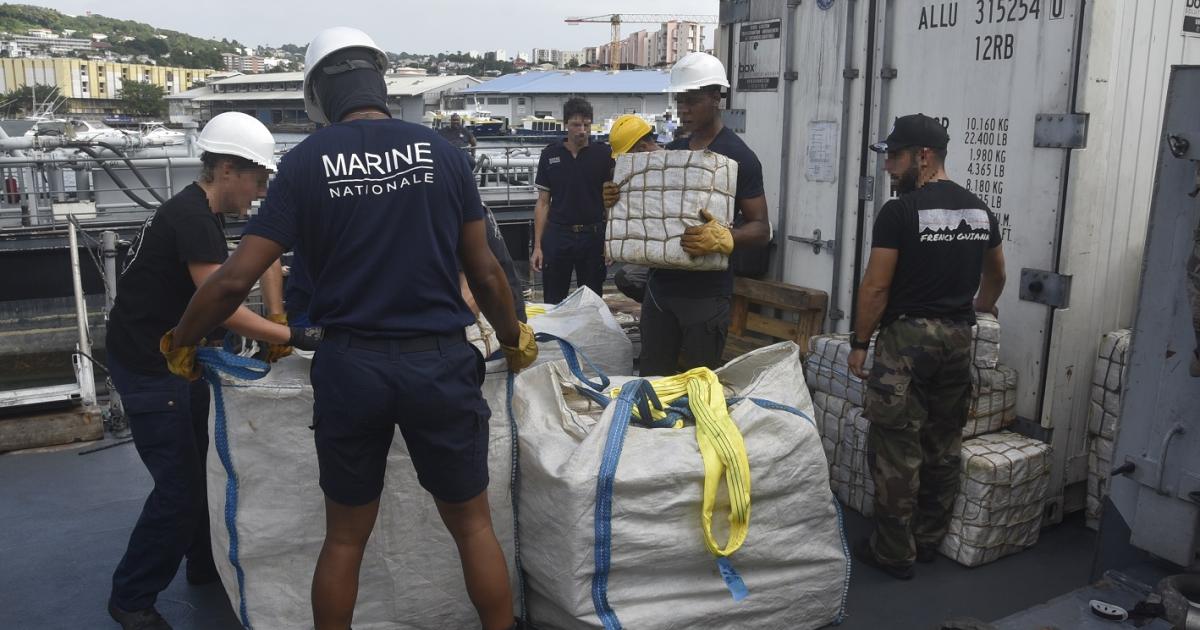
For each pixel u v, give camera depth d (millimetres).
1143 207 3561
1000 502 3301
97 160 9055
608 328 3887
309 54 2299
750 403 2738
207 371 2557
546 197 5938
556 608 2625
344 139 2072
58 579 3258
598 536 2480
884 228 3039
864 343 3172
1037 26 3387
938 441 3285
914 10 3891
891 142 3105
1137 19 3311
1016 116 3492
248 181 2727
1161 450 2539
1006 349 3605
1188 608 2309
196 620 2990
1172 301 2490
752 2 4773
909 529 3215
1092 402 3588
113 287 5746
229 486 2592
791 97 4602
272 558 2615
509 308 2355
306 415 2561
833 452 3814
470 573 2273
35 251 8359
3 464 4387
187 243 2598
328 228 2047
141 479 4211
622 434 2566
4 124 11812
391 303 2037
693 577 2645
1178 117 2436
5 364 8406
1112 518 2742
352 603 2240
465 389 2127
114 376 2758
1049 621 2469
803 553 2793
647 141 4094
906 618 2979
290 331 2598
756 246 3762
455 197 2135
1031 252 3488
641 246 3623
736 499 2553
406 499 2600
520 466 2682
